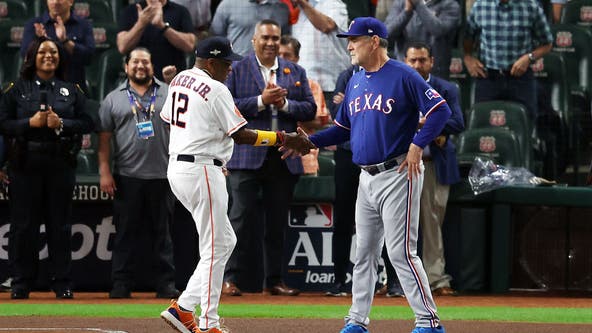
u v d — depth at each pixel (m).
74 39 31.81
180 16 31.95
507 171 28.58
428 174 27.45
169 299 26.62
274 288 27.39
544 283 29.00
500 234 28.45
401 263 17.06
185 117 17.50
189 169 17.41
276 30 26.95
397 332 18.73
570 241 28.91
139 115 26.72
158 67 31.22
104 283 28.70
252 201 26.83
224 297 26.61
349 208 27.02
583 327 19.78
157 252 26.95
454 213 28.62
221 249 17.59
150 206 26.92
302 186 28.27
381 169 17.03
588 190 28.11
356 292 17.69
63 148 26.12
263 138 17.83
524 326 19.88
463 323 20.44
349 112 17.72
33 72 26.56
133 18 31.83
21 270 26.53
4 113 26.14
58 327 19.17
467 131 31.08
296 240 28.77
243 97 26.97
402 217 16.94
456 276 28.62
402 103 16.94
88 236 28.61
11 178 26.23
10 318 21.00
